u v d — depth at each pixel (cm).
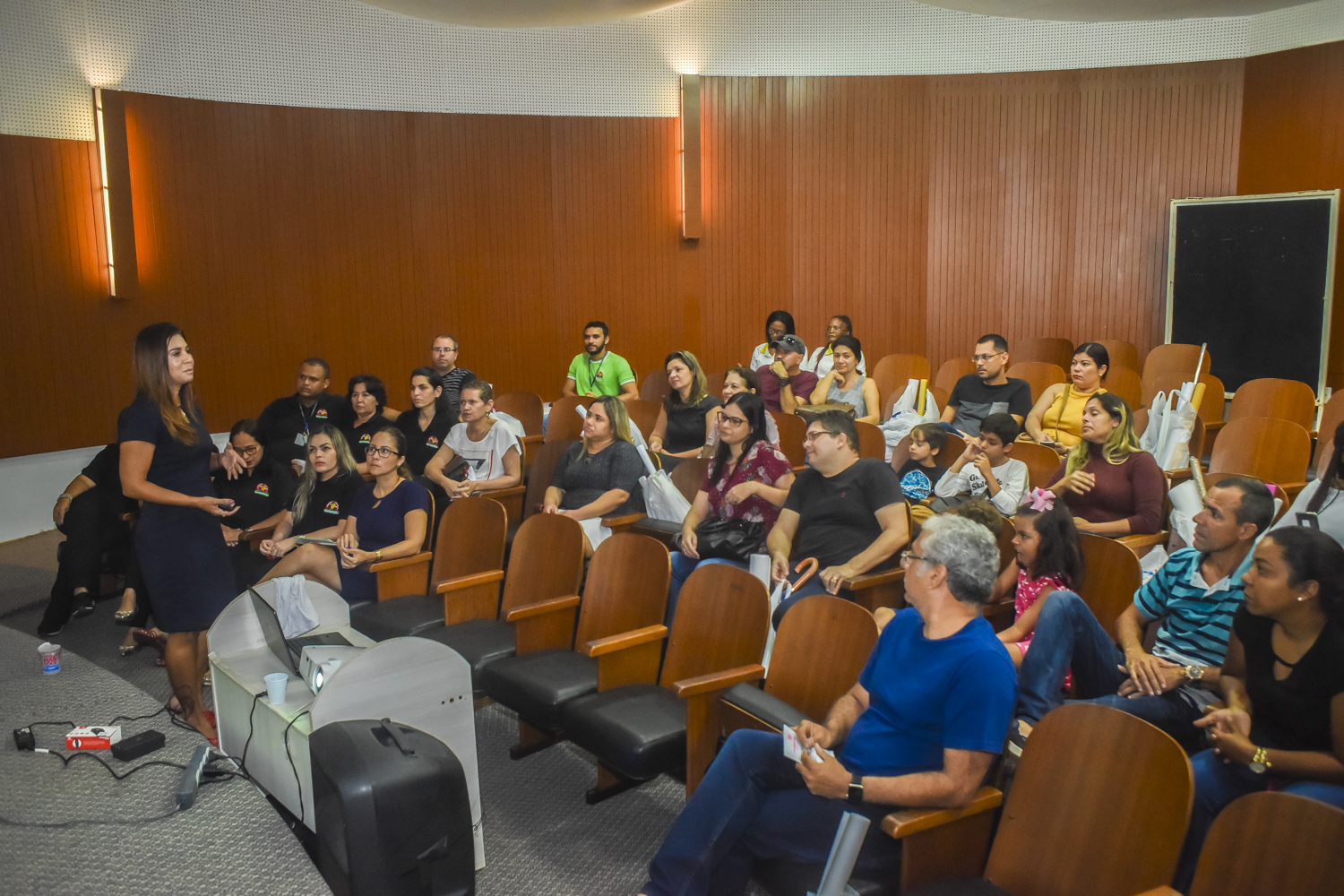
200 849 232
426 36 770
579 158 812
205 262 705
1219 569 262
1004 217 827
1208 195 786
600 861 273
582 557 350
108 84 657
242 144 714
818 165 830
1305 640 215
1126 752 186
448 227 789
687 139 812
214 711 349
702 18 816
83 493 477
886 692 222
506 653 332
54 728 292
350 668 248
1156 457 477
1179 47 786
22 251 623
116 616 449
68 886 216
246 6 707
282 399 572
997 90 819
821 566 352
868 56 825
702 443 559
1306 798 158
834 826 218
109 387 668
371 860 224
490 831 290
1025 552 298
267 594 320
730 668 288
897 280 839
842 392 618
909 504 412
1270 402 567
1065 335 827
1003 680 204
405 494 405
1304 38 731
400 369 787
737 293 839
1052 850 192
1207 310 757
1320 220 699
